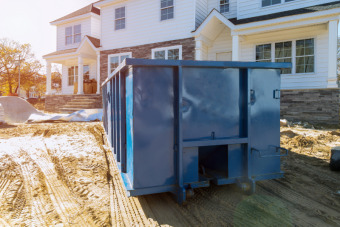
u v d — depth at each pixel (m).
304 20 10.41
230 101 3.53
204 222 2.93
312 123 10.49
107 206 3.39
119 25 16.78
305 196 3.65
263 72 3.64
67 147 6.62
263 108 3.65
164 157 3.25
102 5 17.22
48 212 3.22
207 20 12.54
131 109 3.20
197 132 3.37
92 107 16.45
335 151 4.75
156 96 3.20
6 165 5.12
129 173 3.43
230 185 4.07
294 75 11.86
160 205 3.39
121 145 3.78
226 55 14.17
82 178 4.47
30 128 9.73
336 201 3.47
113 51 16.97
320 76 11.33
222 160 3.66
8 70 34.59
